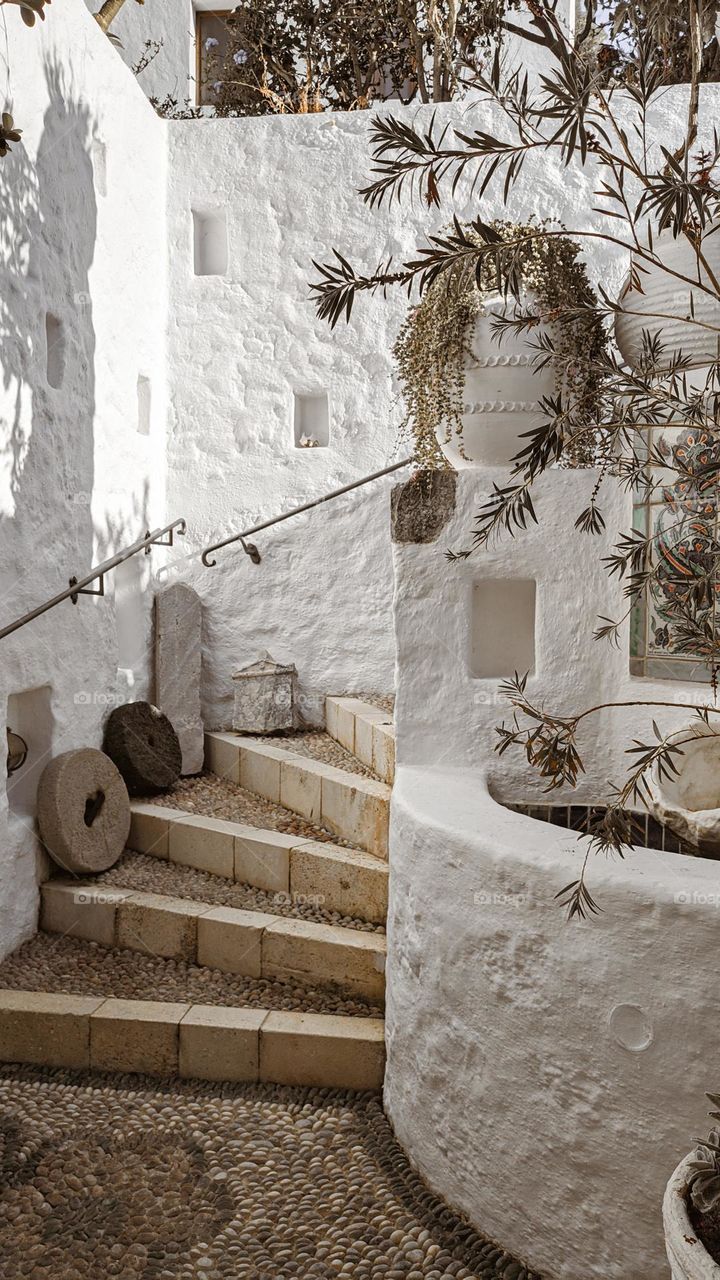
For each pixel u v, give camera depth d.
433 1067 2.79
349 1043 3.27
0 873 3.77
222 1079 3.34
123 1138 3.03
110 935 3.96
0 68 3.74
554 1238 2.43
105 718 4.78
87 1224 2.65
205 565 5.57
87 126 4.59
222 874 4.26
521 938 2.49
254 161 5.63
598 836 1.92
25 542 3.96
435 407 3.26
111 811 4.32
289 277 5.62
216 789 5.02
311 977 3.62
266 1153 2.97
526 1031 2.48
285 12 6.21
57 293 4.27
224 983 3.70
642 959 2.26
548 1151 2.44
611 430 2.28
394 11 5.91
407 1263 2.53
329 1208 2.75
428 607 3.34
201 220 5.80
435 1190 2.80
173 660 5.32
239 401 5.66
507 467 3.28
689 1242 1.52
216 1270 2.50
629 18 2.00
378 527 5.54
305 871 3.97
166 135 5.66
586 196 5.29
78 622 4.48
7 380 3.80
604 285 5.27
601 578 3.29
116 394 4.98
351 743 4.93
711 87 5.10
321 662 5.59
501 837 2.62
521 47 5.61
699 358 2.84
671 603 2.07
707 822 2.80
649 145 5.19
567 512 3.28
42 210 4.11
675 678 3.16
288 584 5.61
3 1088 3.28
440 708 3.36
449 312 3.14
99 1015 3.38
